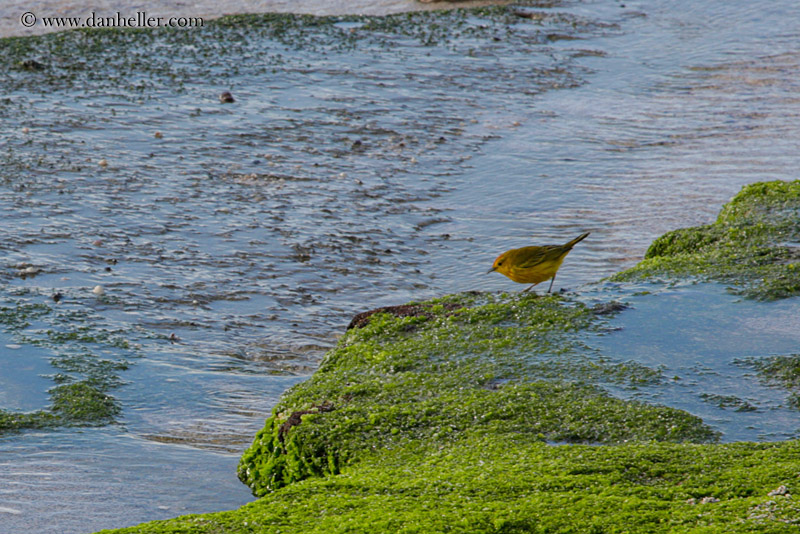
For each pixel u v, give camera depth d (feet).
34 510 28.43
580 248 63.87
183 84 100.99
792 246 44.37
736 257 43.57
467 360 34.06
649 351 33.99
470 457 26.78
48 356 43.57
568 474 24.66
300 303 54.75
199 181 73.36
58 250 58.34
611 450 26.09
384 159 82.17
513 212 71.41
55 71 102.01
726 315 37.11
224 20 129.80
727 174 79.77
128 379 42.39
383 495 24.25
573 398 30.25
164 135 84.07
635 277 42.37
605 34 138.31
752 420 28.73
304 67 110.93
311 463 29.04
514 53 124.98
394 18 137.69
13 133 80.74
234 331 50.31
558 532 21.45
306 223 66.59
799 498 21.67
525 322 37.11
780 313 37.09
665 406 29.43
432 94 104.37
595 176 80.12
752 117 98.84
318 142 85.35
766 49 127.95
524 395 30.48
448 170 80.69
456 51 123.44
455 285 58.44
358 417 30.14
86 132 83.10
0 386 39.99
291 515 23.43
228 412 39.81
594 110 102.22
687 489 23.20
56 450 34.17
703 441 27.30
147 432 36.96
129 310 51.06
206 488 30.91
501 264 40.78
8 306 48.96
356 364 35.40
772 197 50.96
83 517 28.04
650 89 111.34
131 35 118.93
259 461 31.19
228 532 22.56
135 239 61.57
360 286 57.57
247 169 77.00
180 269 57.57
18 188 68.39
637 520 21.54
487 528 21.80
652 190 76.07
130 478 31.63
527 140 90.27
